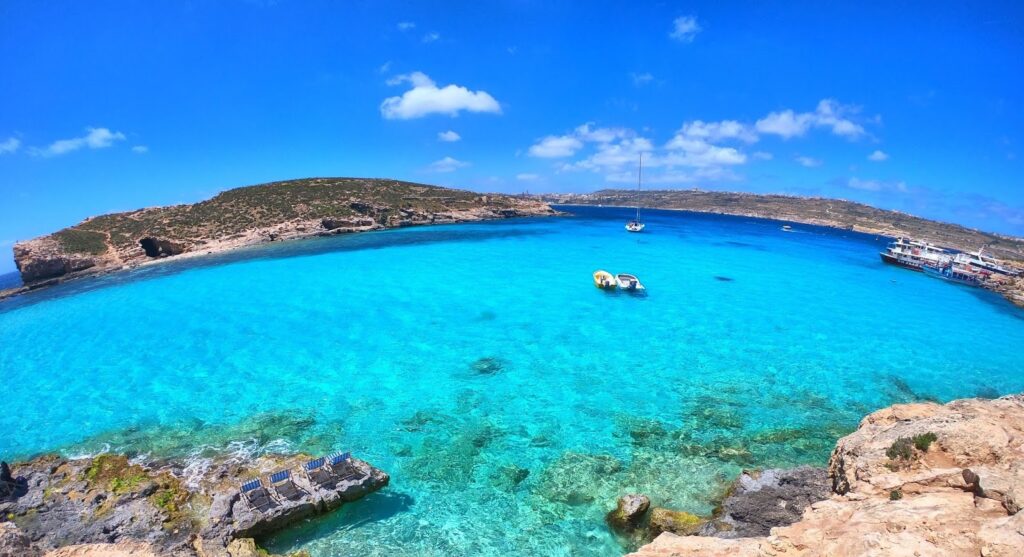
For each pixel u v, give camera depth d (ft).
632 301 136.98
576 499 54.85
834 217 566.36
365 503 54.08
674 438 67.72
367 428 71.15
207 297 144.15
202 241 244.63
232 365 94.79
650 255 220.64
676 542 35.76
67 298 156.87
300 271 177.17
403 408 77.15
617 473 59.62
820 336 110.52
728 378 87.71
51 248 212.43
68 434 71.36
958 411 48.62
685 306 132.87
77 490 54.85
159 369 93.81
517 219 402.52
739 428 70.49
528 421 72.74
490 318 120.98
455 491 56.44
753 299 141.90
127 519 49.44
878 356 99.09
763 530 46.19
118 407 79.20
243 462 61.93
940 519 29.53
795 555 30.94
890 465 41.52
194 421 73.97
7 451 67.82
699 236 317.83
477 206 391.45
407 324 116.78
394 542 48.47
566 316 122.83
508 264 189.88
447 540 48.73
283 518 49.29
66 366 96.89
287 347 103.40
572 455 63.67
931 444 40.68
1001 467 35.63
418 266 184.75
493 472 60.08
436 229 311.88
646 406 77.20
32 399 83.10
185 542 46.09
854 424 71.77
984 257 222.48
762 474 55.26
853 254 255.50
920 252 221.05
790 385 84.89
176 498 53.21
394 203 345.31
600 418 73.51
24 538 39.75
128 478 57.47
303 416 74.84
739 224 461.37
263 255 215.92
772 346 103.71
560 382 86.07
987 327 121.90
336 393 82.48
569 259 203.41
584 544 47.98
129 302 144.15
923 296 154.92
